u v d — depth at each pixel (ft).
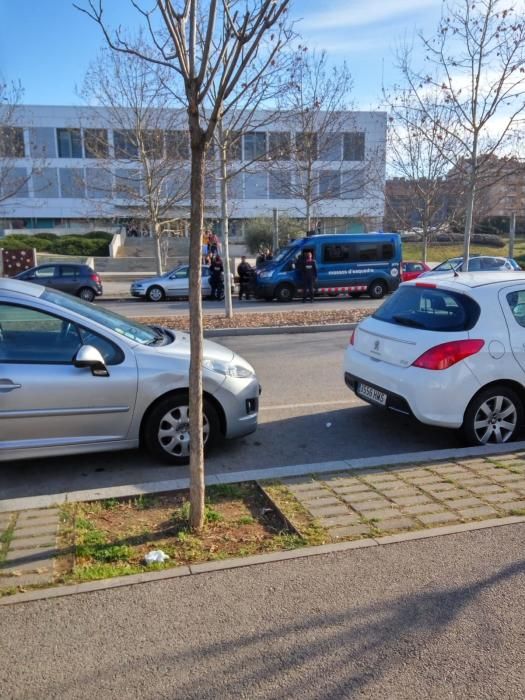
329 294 73.20
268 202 170.50
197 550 11.49
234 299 77.41
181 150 76.02
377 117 122.93
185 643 8.89
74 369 15.80
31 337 15.89
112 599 9.93
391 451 18.35
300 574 10.62
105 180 120.78
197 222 11.43
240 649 8.77
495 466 15.78
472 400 17.60
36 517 12.93
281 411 22.76
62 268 74.90
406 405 17.66
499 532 12.07
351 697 7.91
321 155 88.22
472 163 45.21
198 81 10.89
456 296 18.12
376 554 11.25
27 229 169.17
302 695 7.93
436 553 11.29
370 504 13.37
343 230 143.95
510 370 17.74
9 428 15.38
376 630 9.18
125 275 110.83
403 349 18.01
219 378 17.22
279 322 47.21
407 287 20.02
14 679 8.21
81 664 8.48
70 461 17.40
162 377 16.42
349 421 21.42
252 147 103.65
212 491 14.26
